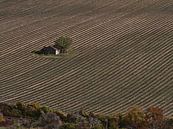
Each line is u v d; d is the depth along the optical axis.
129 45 115.88
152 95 88.50
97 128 47.09
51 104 82.62
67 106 81.88
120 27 129.50
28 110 55.38
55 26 131.25
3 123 48.34
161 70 100.88
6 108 55.59
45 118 48.78
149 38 120.38
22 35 123.62
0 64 104.44
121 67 102.69
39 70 101.06
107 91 90.12
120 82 94.69
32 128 46.62
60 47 110.94
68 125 47.16
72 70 101.06
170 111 81.25
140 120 53.59
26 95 87.06
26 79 96.00
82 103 83.62
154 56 108.94
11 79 95.88
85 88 91.50
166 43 116.88
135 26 130.25
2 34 124.38
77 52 111.62
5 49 113.75
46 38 121.75
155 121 53.97
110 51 112.06
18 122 48.84
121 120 54.16
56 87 91.88
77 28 129.12
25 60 106.75
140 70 100.94
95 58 107.75
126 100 85.94
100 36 122.69
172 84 93.75
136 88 91.81
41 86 92.25
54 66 103.25
